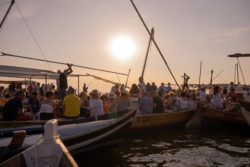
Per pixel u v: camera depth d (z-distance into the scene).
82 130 6.98
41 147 3.53
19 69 14.89
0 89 15.76
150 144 9.16
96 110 8.68
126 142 9.48
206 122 13.74
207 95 18.36
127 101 9.65
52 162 3.51
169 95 13.47
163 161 6.95
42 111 7.89
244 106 11.38
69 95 8.44
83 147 6.96
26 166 3.45
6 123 6.76
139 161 6.91
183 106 13.73
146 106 11.30
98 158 7.14
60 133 6.59
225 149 8.44
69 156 3.26
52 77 17.06
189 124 14.19
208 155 7.63
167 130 12.09
